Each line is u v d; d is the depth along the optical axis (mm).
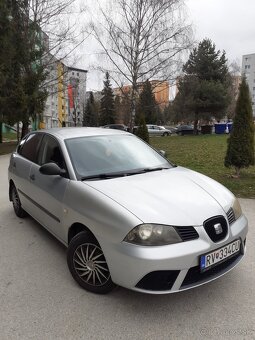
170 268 2902
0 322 3029
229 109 46875
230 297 3369
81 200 3529
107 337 2816
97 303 3289
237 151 9086
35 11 26141
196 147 20719
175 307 3211
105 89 45812
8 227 5477
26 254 4434
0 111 21812
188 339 2783
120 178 3855
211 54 38188
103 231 3176
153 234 2957
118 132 5074
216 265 3156
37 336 2834
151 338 2799
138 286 2992
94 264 3383
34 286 3627
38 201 4656
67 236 3846
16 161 5734
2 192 8039
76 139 4500
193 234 3051
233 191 7855
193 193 3518
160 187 3586
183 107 39875
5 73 20500
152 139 33156
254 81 110812
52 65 28672
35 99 24516
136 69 24234
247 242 4754
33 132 5703
